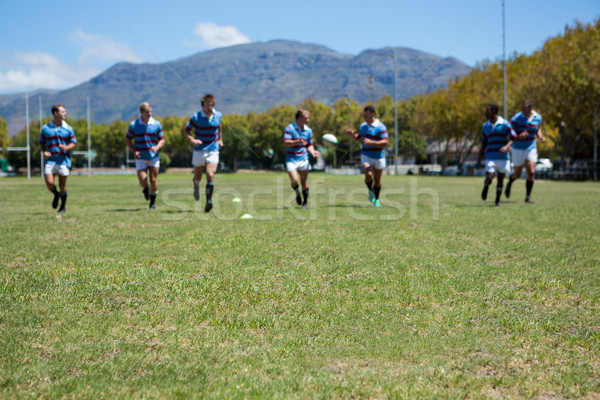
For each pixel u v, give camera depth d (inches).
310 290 140.3
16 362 90.0
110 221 295.6
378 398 78.9
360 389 81.1
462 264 175.0
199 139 343.3
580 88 1125.7
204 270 163.6
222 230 256.5
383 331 108.2
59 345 98.5
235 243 215.5
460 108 1662.2
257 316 116.9
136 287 140.9
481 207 390.0
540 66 1227.9
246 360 92.8
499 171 404.8
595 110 1186.0
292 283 147.2
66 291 136.0
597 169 1213.1
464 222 291.0
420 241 223.8
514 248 205.8
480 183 921.5
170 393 79.6
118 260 177.8
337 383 83.3
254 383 83.2
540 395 80.7
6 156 2881.4
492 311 122.0
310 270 164.4
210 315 118.2
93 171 2977.4
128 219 307.0
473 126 1646.2
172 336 104.3
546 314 120.0
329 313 120.0
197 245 210.4
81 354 94.2
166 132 3253.0
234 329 109.0
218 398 78.1
